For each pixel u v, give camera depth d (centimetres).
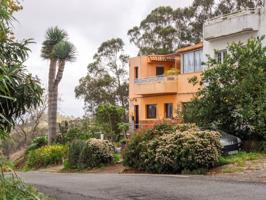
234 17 2788
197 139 1719
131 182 1492
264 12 2667
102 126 3531
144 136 1973
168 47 4706
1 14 701
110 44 5316
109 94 5244
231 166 1662
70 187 1441
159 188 1303
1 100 808
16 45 826
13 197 654
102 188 1380
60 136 3200
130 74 4256
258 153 1862
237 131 2044
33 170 2820
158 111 3753
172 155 1767
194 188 1259
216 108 2056
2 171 661
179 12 4659
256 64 2031
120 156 2491
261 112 1914
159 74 4122
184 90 3406
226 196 1100
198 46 3306
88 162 2370
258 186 1227
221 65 2056
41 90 870
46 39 3133
